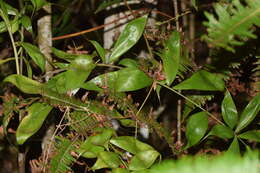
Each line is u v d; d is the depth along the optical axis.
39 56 1.43
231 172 0.88
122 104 1.42
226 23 1.16
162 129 1.46
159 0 2.07
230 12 1.37
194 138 1.44
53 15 1.73
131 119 1.45
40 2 1.45
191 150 1.58
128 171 1.36
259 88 1.55
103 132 1.38
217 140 1.57
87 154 1.37
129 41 1.42
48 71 1.53
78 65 1.42
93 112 1.40
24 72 1.60
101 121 1.41
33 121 1.37
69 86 1.40
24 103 1.40
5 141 1.69
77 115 1.40
